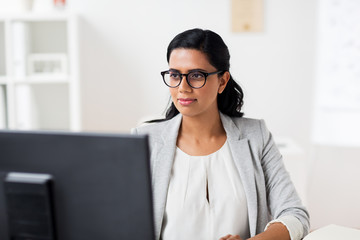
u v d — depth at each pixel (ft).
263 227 4.18
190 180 4.11
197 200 4.06
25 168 2.49
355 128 11.30
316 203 5.86
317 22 10.75
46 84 10.75
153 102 11.07
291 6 10.67
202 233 4.01
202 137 4.29
